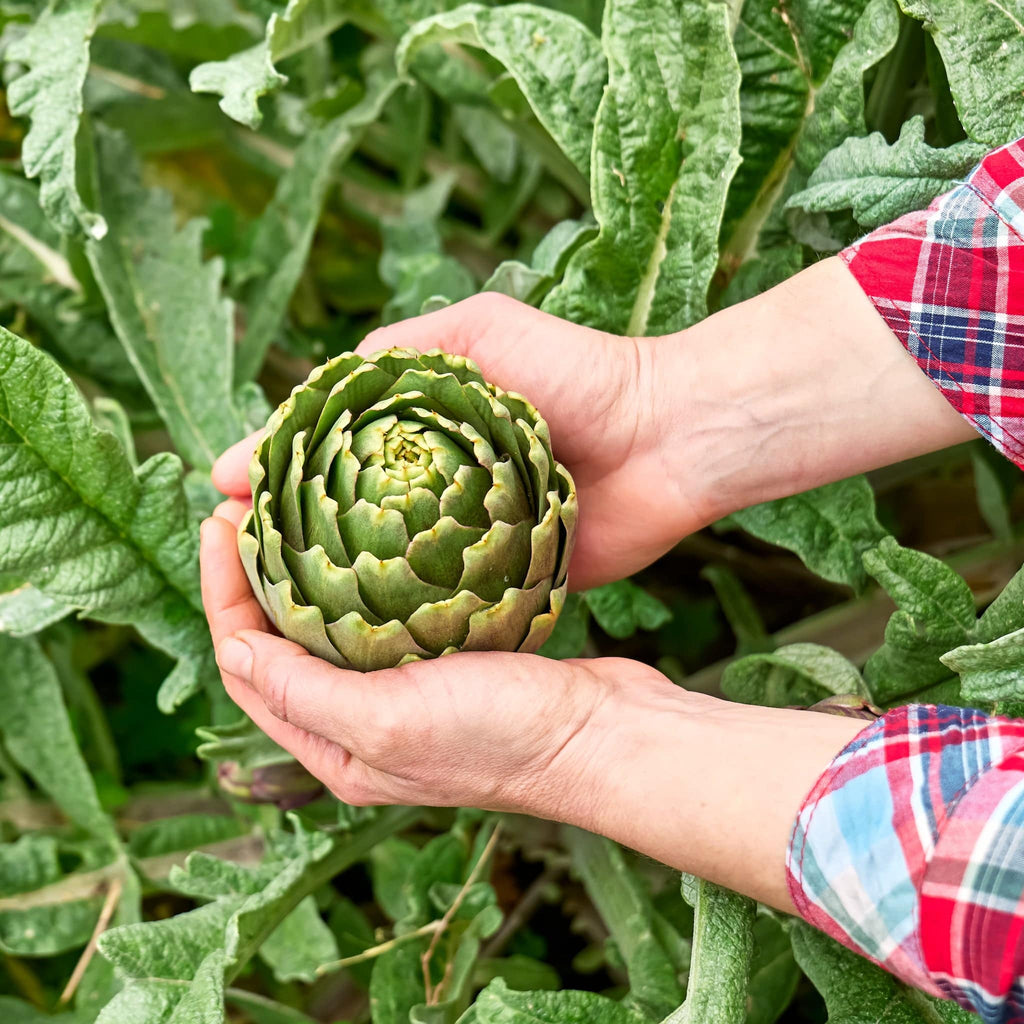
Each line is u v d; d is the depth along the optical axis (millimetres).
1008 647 677
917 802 607
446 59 867
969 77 720
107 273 849
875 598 841
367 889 917
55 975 897
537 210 1028
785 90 773
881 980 705
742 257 804
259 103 981
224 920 750
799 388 713
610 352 730
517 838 864
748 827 635
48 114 779
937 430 710
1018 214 659
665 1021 675
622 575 790
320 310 1029
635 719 663
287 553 668
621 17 747
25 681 850
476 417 682
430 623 656
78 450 732
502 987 696
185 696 784
